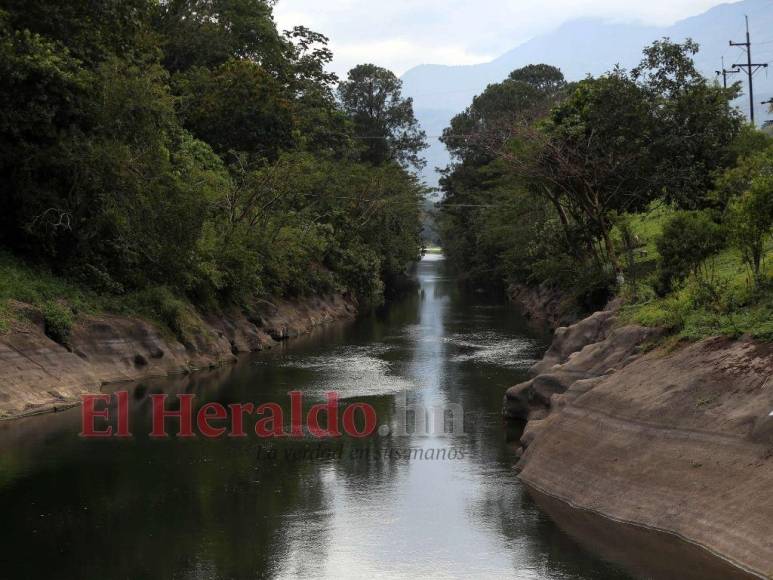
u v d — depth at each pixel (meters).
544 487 14.82
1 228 27.81
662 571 11.06
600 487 13.70
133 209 29.16
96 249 29.77
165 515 13.93
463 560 11.95
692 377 14.20
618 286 32.22
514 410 20.42
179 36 54.53
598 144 33.56
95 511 14.14
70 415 21.34
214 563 11.95
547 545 12.34
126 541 12.76
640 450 13.72
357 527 13.37
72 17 29.38
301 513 14.02
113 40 31.25
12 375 21.70
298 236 43.09
